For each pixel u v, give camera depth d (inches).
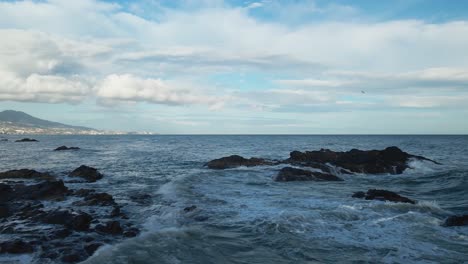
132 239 423.5
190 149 2645.2
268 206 620.4
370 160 1294.3
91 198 650.8
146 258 365.7
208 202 656.4
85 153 2129.7
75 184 898.7
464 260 369.1
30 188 704.4
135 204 639.1
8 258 365.7
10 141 4407.0
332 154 1376.7
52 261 360.8
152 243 409.7
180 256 374.9
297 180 982.4
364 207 593.0
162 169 1262.3
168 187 818.2
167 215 553.6
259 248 405.1
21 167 1314.0
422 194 805.2
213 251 393.4
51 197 678.5
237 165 1282.0
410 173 1203.2
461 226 486.0
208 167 1294.3
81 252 381.7
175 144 3649.1
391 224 498.3
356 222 507.8
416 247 407.2
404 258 374.6
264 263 362.3
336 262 364.2
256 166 1273.4
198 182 900.6
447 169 1286.9
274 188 848.9
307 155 1380.4
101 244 409.1
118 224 470.9
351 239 434.6
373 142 4131.4
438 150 2453.2
